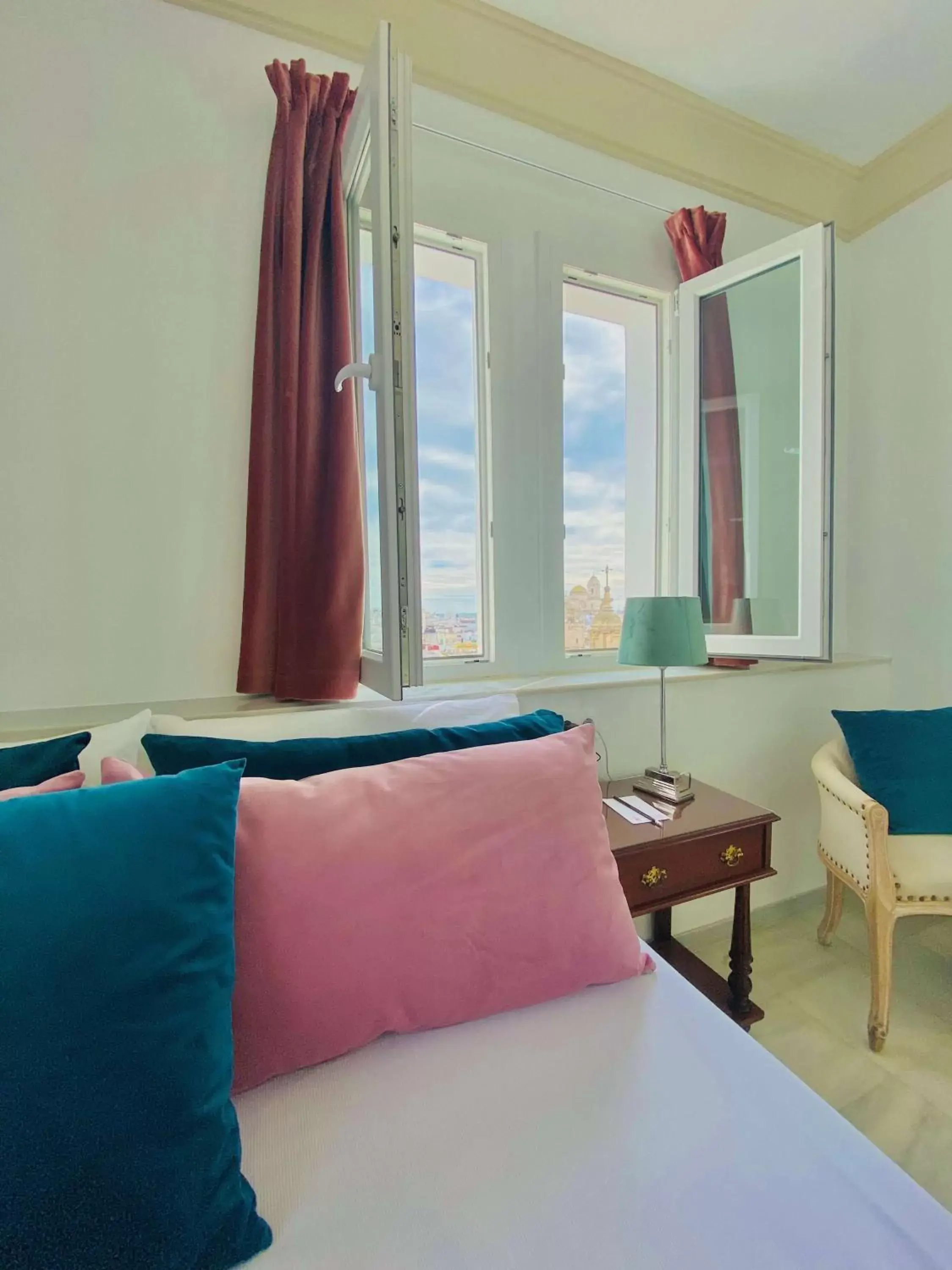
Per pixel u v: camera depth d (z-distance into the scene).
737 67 1.80
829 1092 1.31
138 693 1.39
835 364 1.98
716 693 1.91
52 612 1.31
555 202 1.83
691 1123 0.67
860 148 2.18
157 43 1.34
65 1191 0.47
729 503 2.13
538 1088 0.72
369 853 0.79
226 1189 0.54
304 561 1.40
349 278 1.45
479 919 0.81
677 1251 0.53
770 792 2.04
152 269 1.36
